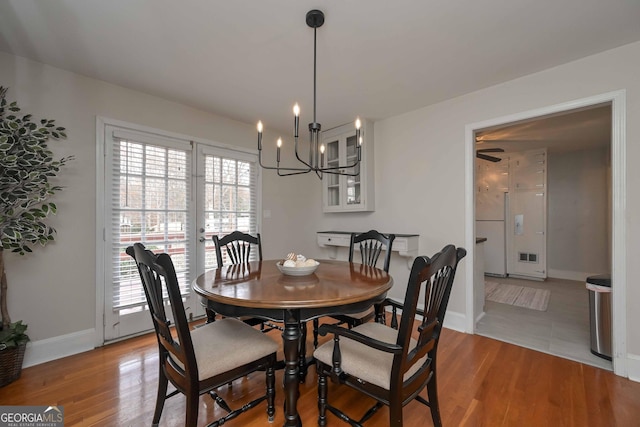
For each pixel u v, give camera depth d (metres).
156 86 2.51
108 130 2.43
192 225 2.96
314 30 1.75
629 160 1.92
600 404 1.65
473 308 2.69
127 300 2.53
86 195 2.32
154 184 2.70
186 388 1.25
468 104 2.69
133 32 1.78
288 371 1.38
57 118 2.19
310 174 4.19
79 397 1.71
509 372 2.00
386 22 1.69
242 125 3.42
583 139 4.20
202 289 1.53
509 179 5.28
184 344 1.20
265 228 3.63
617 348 1.96
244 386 1.86
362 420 1.41
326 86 2.53
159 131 2.72
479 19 1.66
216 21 1.68
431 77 2.37
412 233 3.12
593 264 4.82
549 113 2.25
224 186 3.24
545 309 3.41
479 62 2.14
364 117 3.30
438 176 2.91
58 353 2.18
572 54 2.04
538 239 5.02
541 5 1.55
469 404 1.66
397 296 3.30
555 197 5.19
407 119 3.16
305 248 4.09
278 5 1.55
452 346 2.41
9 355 1.82
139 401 1.68
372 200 3.44
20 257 2.05
